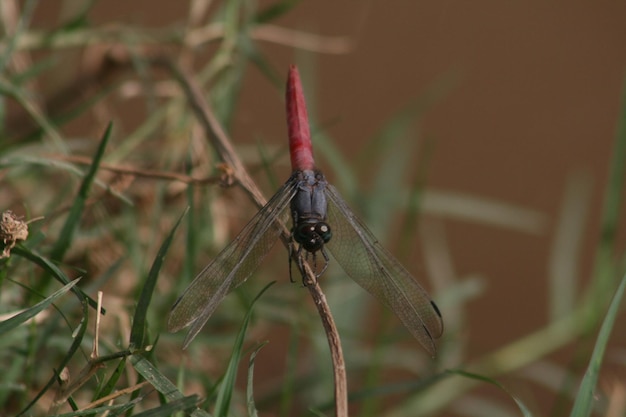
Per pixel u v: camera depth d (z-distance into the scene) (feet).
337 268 4.57
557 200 5.58
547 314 5.19
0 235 4.24
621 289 4.24
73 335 4.23
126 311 4.38
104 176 4.49
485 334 5.05
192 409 4.20
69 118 4.53
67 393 4.21
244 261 4.30
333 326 4.24
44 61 4.50
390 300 4.32
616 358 4.61
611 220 4.50
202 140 4.50
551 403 4.84
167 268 4.50
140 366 4.21
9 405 4.36
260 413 4.49
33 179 4.52
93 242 4.46
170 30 4.60
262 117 5.42
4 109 4.50
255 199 4.33
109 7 5.42
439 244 4.88
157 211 4.45
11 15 4.55
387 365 4.54
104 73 4.64
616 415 4.41
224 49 4.58
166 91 4.57
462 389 4.54
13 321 4.19
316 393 4.51
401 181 4.65
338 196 4.35
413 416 4.53
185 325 4.25
